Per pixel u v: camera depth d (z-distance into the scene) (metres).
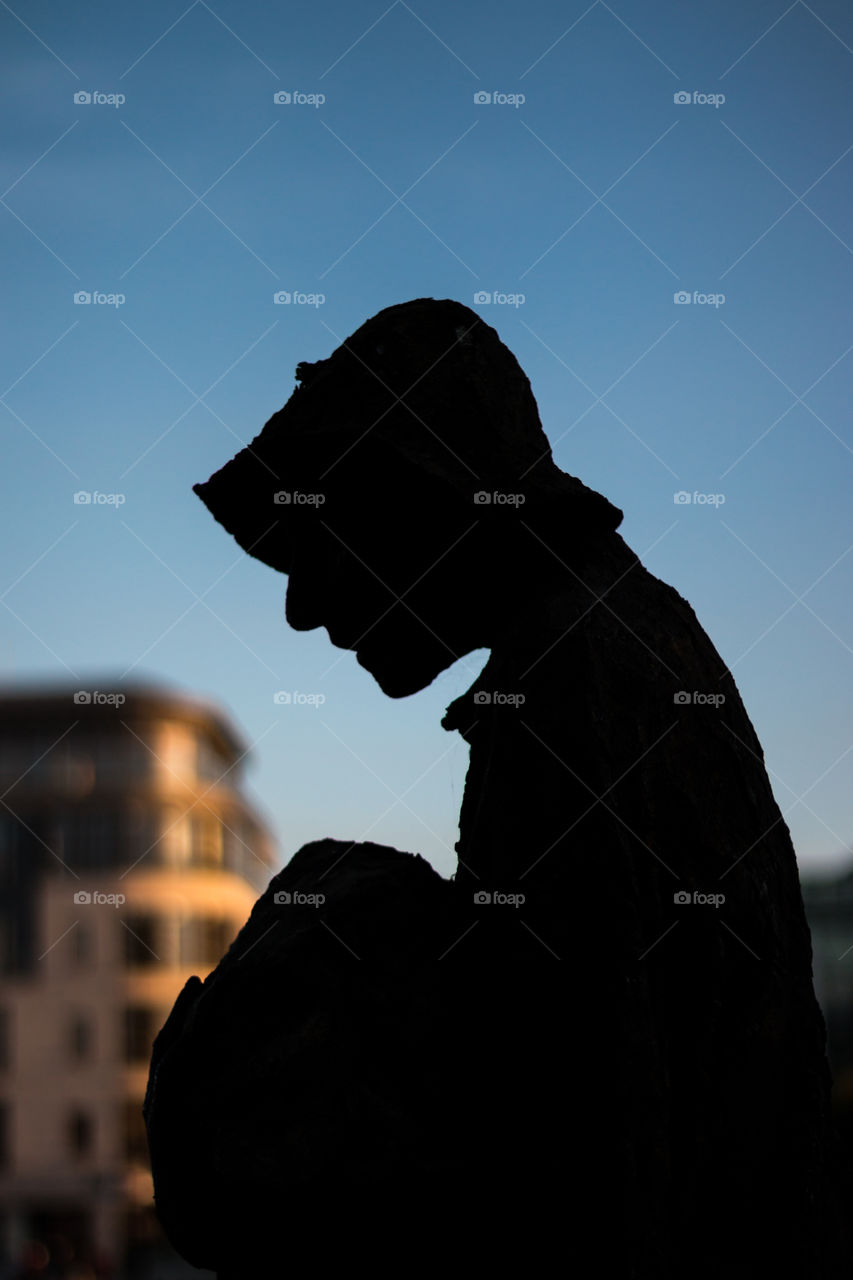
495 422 3.27
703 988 2.98
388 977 3.09
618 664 3.08
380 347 3.32
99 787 55.44
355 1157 2.91
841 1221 3.02
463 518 3.23
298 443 3.30
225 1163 2.90
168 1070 3.05
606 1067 2.87
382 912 3.15
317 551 3.55
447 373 3.28
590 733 3.01
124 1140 52.59
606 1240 2.81
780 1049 3.02
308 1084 2.95
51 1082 52.78
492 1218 2.94
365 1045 3.03
